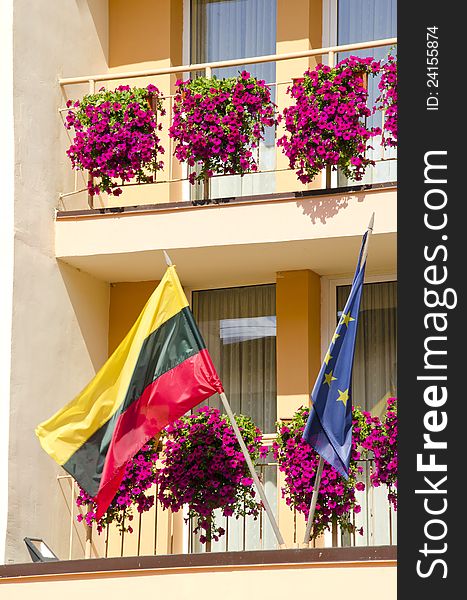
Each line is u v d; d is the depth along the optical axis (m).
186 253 11.82
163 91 13.15
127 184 12.05
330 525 11.73
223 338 12.60
